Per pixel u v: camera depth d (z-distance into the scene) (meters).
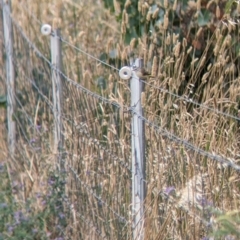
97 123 18.19
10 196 21.53
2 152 25.28
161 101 16.50
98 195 18.17
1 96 25.91
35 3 29.19
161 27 20.27
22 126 24.30
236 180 15.10
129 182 16.92
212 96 18.36
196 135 16.14
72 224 19.45
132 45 19.88
